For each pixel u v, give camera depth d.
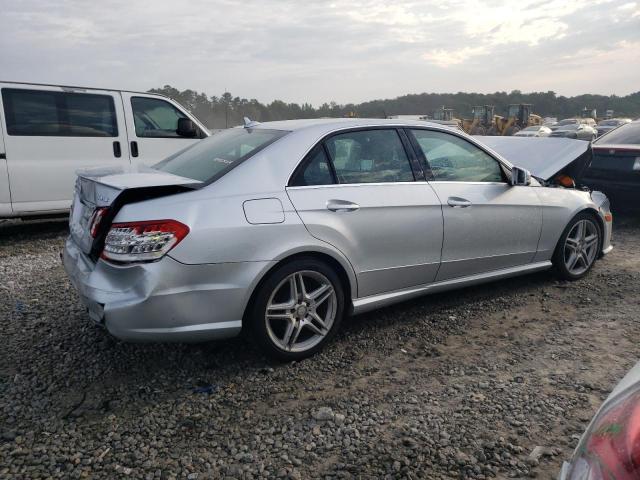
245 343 3.68
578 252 5.04
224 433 2.71
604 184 7.49
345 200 3.49
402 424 2.77
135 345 3.65
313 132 3.58
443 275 4.09
